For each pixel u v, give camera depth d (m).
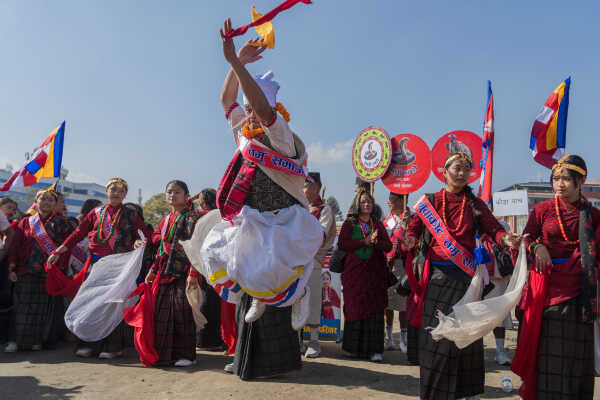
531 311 3.14
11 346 5.39
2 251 5.30
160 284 4.80
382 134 8.02
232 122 3.69
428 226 3.25
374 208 5.55
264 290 3.18
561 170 3.13
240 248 3.21
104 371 4.42
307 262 3.35
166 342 4.63
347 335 5.30
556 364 3.02
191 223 4.79
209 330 5.62
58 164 6.79
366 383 4.11
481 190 6.44
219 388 3.80
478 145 6.96
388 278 5.50
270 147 3.41
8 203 6.77
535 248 3.09
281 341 4.07
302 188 3.59
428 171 7.59
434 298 3.18
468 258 3.14
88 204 6.61
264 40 3.42
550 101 5.89
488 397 3.77
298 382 4.05
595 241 3.03
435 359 3.09
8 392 3.70
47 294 5.53
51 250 5.48
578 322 3.01
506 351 5.68
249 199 3.51
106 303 4.91
